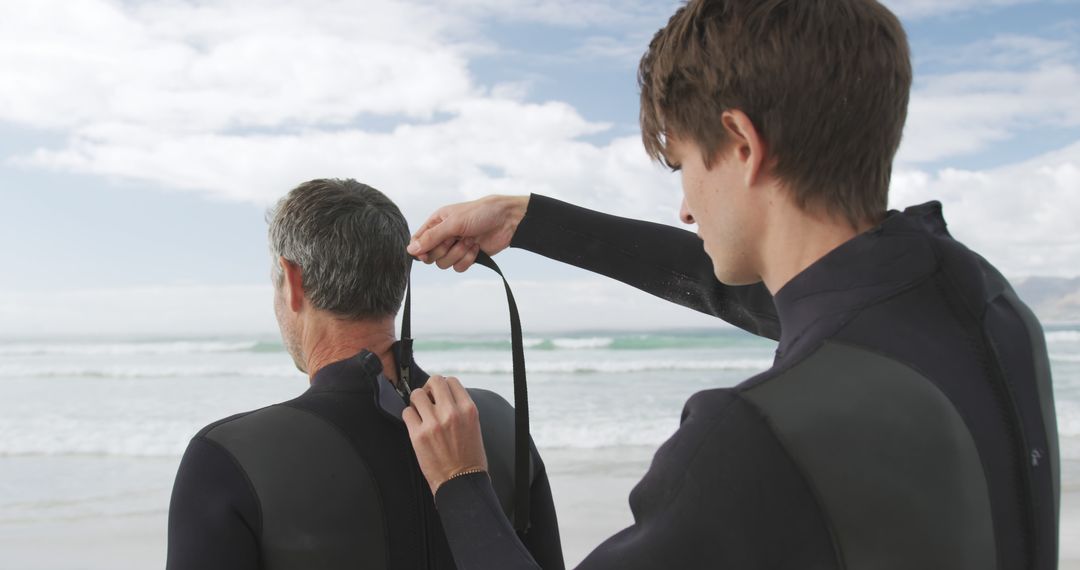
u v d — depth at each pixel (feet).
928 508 2.88
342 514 5.02
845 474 2.88
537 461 6.21
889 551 2.85
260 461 4.98
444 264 5.69
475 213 5.57
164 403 48.96
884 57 3.21
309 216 5.32
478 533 3.99
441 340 101.19
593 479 25.86
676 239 5.63
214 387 58.39
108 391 56.03
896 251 3.22
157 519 22.02
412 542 5.20
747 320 5.49
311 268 5.32
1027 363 3.33
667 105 3.58
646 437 33.30
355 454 5.15
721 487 2.94
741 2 3.32
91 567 18.22
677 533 2.98
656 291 5.73
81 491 25.21
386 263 5.45
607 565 3.09
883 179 3.34
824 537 2.86
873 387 2.99
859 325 3.13
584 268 5.74
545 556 6.10
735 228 3.48
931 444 2.94
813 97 3.16
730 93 3.29
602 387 53.62
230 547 4.84
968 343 3.16
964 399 3.05
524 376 5.37
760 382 3.10
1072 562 17.08
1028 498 3.13
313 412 5.21
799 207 3.31
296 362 5.79
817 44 3.17
